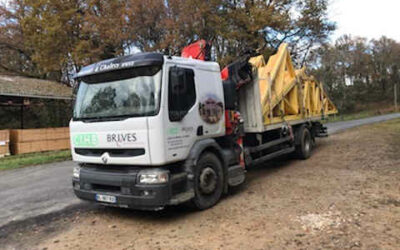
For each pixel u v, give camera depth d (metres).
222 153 5.52
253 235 3.92
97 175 4.73
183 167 4.76
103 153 4.75
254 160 7.10
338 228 3.95
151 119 4.25
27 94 16.47
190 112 4.83
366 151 9.57
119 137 4.52
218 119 5.51
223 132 5.64
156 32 19.25
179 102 4.61
